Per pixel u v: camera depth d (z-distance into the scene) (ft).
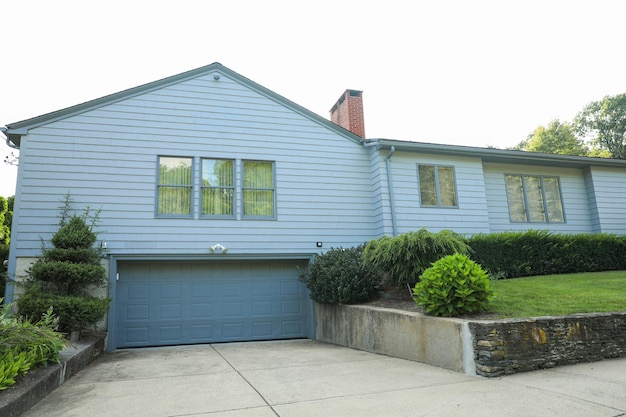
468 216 42.47
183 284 35.29
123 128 34.88
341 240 39.22
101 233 32.81
